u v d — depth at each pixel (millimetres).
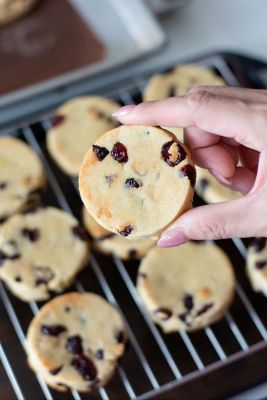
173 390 580
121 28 759
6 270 614
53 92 701
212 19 771
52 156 677
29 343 587
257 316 620
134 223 469
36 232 630
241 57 704
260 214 468
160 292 609
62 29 736
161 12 760
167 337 610
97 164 476
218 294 611
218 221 470
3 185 647
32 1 741
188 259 625
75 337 590
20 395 580
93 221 638
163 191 470
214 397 576
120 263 638
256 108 473
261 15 779
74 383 579
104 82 717
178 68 700
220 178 527
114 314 601
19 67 714
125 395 587
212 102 475
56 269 618
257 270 621
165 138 474
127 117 481
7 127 671
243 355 593
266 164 469
